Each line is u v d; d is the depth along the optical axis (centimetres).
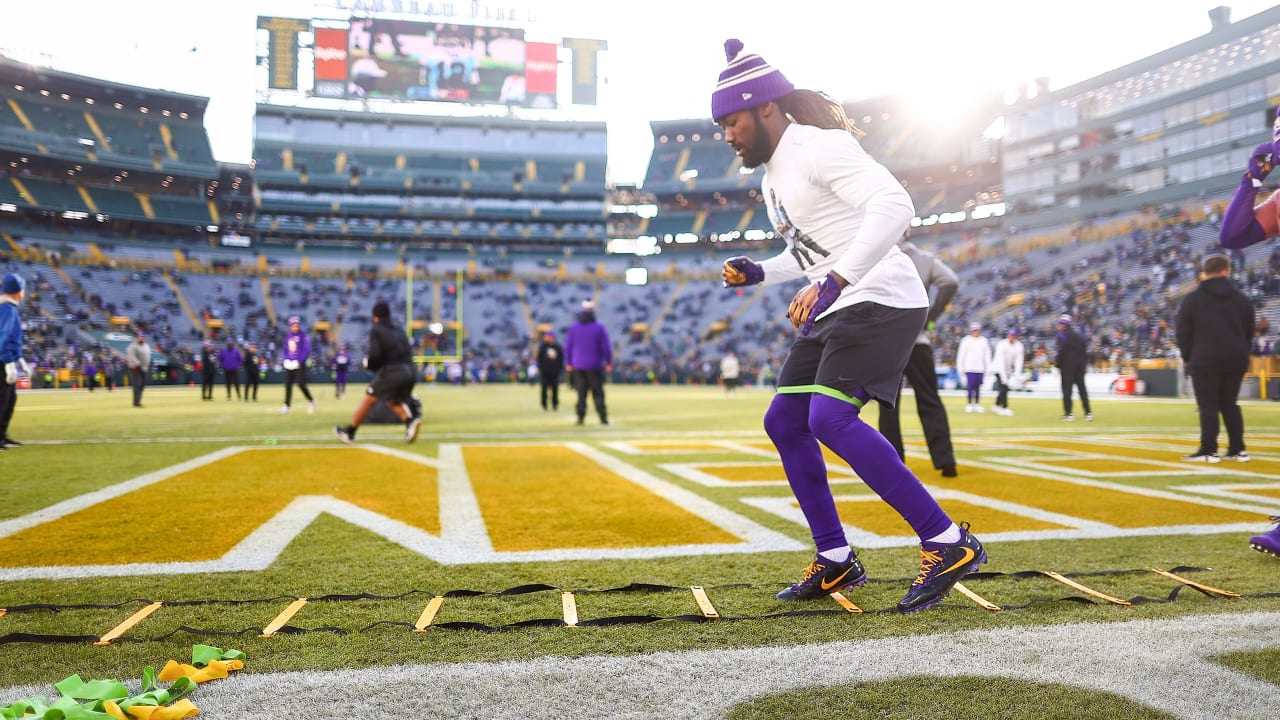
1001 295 4219
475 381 4488
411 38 5778
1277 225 270
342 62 5709
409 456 674
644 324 5234
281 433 930
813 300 219
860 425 234
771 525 367
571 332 1113
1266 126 3641
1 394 731
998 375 1513
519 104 5900
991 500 436
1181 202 3962
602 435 926
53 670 178
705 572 277
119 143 5209
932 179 5662
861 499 443
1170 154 4038
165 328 4325
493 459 654
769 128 248
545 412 1483
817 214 246
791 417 256
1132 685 170
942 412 542
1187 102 3953
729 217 6341
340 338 4703
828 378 238
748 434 941
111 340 3906
